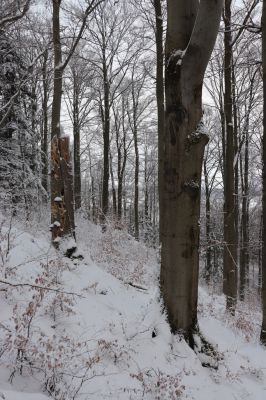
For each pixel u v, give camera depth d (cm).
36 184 1538
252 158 2320
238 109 1758
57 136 754
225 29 1055
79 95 2436
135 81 2347
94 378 413
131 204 4412
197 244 558
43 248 686
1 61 1417
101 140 3127
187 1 532
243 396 500
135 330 530
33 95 1606
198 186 549
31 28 1242
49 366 362
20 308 460
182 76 524
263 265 771
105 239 1041
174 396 439
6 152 1543
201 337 560
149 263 1127
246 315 966
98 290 658
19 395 306
